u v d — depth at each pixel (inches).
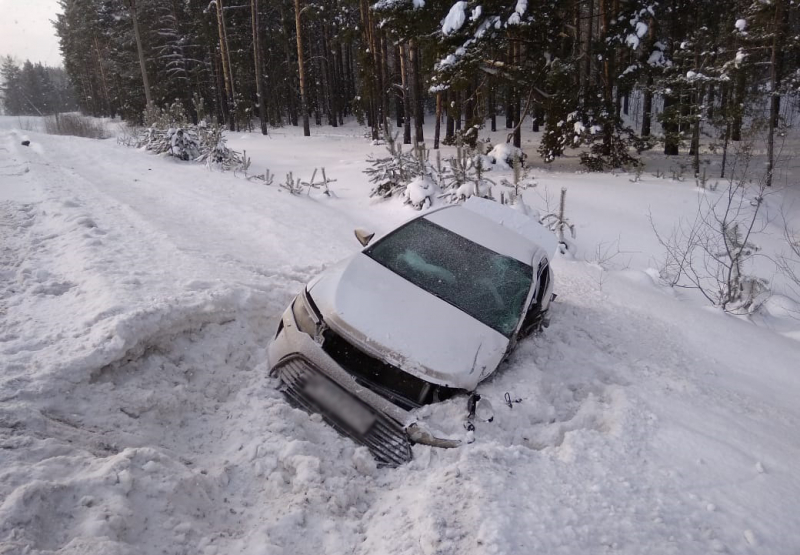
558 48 751.7
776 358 245.3
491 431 142.4
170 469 116.6
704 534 115.5
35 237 256.8
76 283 201.8
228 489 121.8
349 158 803.4
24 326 164.6
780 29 658.8
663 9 763.4
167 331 167.3
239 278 231.6
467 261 185.6
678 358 228.4
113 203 343.3
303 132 1475.1
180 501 110.6
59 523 95.5
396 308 155.3
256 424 141.3
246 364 178.5
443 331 151.4
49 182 382.6
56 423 125.3
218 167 591.5
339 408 141.9
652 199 549.6
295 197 459.2
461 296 169.9
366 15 1205.7
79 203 328.2
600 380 192.1
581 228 446.9
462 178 443.8
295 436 137.3
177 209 369.7
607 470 134.3
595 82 834.2
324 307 153.8
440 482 120.6
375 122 1301.7
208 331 180.5
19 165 444.5
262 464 128.0
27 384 131.1
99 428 129.3
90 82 2509.8
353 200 481.1
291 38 1636.3
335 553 106.3
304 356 148.3
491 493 116.6
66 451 115.3
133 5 1156.5
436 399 141.8
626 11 701.9
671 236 444.8
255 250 300.8
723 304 310.2
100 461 114.1
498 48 687.1
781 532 119.7
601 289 308.2
